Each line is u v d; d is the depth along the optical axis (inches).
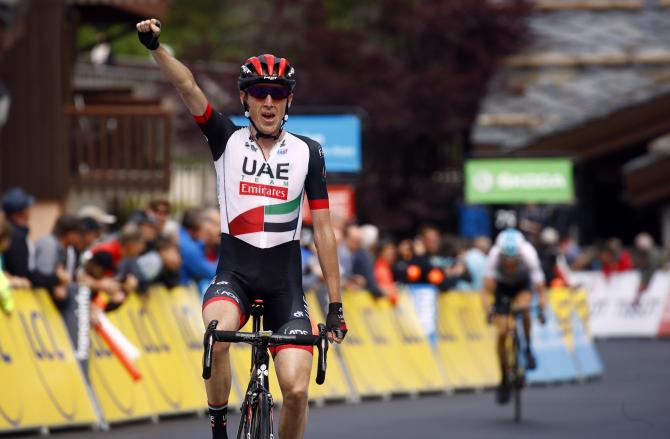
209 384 560.7
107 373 969.5
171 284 1064.2
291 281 573.0
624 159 2598.4
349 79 2630.4
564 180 1989.4
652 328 2223.2
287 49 2797.7
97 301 964.0
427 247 1419.8
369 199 2635.3
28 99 1642.5
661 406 1072.8
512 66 2790.4
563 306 1497.3
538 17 2945.4
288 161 573.3
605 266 2271.2
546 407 1127.0
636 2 2987.2
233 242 570.3
